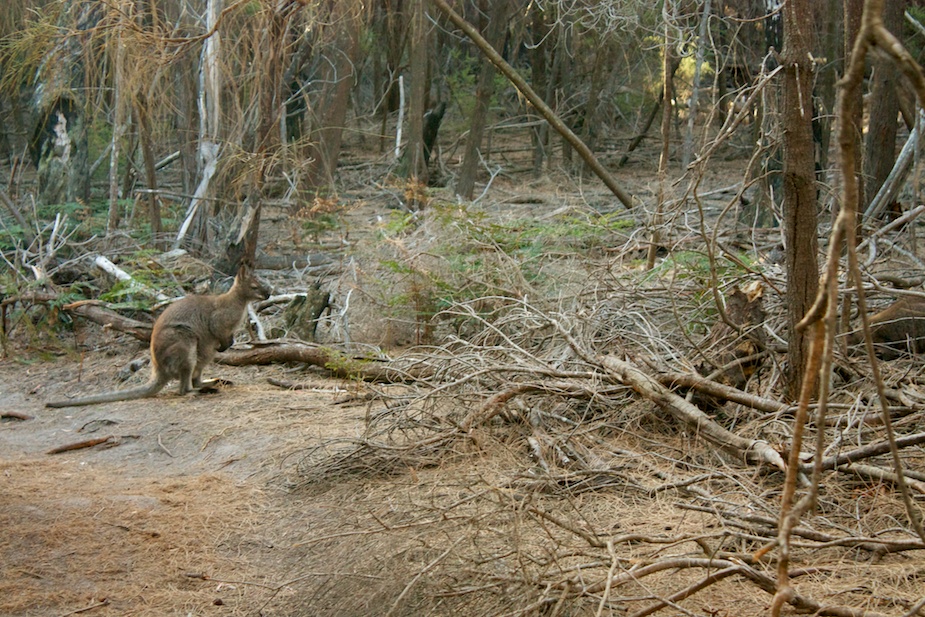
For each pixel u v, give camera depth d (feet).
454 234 29.60
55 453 21.07
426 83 56.44
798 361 18.15
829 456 15.96
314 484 17.97
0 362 29.43
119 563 14.94
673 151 61.77
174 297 33.04
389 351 27.48
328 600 12.85
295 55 40.42
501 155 64.80
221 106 39.65
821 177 37.35
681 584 12.78
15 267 33.14
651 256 26.84
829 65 38.27
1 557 15.01
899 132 60.08
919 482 15.08
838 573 12.94
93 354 30.12
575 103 63.62
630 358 20.81
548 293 26.96
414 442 18.92
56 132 44.14
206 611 13.35
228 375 27.40
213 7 37.01
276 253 40.78
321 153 45.32
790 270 18.04
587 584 12.03
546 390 19.15
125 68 36.91
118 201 44.24
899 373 20.30
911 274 25.81
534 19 59.72
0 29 39.45
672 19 31.96
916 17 45.24
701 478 15.97
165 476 19.19
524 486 15.70
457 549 12.92
